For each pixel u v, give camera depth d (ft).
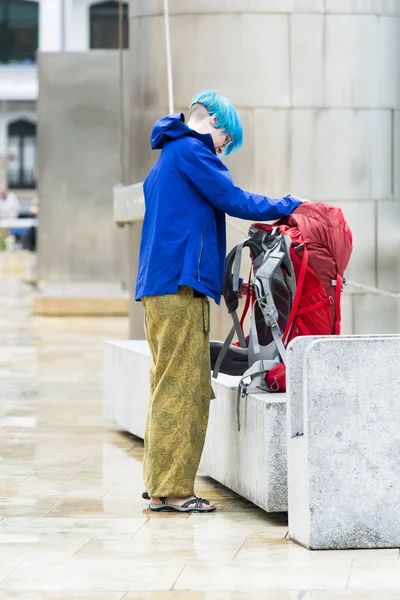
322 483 31.37
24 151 331.36
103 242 127.54
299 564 29.86
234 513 36.29
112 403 53.67
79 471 43.45
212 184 35.73
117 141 126.93
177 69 59.00
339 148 57.67
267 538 32.86
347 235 37.09
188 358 35.99
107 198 127.54
